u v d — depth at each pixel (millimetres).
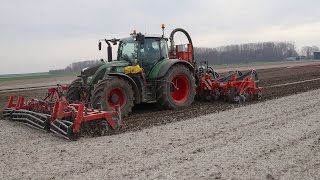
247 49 101438
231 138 7824
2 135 8852
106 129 8812
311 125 8695
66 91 11500
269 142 7430
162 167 6215
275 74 28094
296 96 13523
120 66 10977
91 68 11133
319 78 21891
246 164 6242
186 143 7578
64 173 6094
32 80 38969
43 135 8711
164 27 12086
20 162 6719
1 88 27422
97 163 6527
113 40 12148
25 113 10039
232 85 12617
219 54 92000
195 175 5836
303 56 117062
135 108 12422
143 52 11609
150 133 8539
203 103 12922
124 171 6090
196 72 13047
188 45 12883
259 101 12695
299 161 6305
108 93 10258
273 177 5676
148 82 11695
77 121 8117
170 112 11367
